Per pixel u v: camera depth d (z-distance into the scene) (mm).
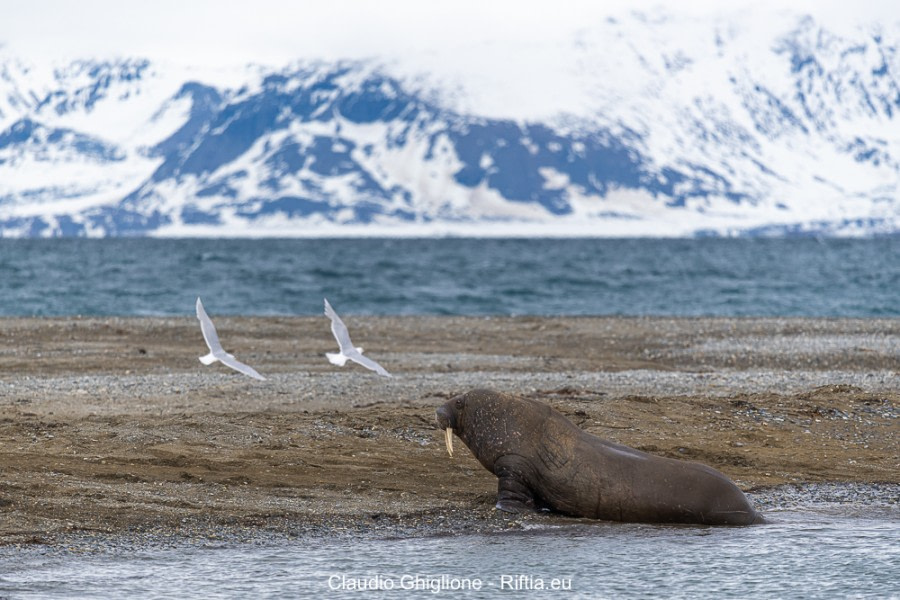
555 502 45562
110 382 75250
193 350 99375
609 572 37688
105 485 47594
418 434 58219
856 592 35719
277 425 59125
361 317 134875
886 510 46719
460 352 99438
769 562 38812
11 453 51844
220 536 41719
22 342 103062
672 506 44031
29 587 35156
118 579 36281
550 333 114812
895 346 102375
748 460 54469
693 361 94938
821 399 67312
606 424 60188
